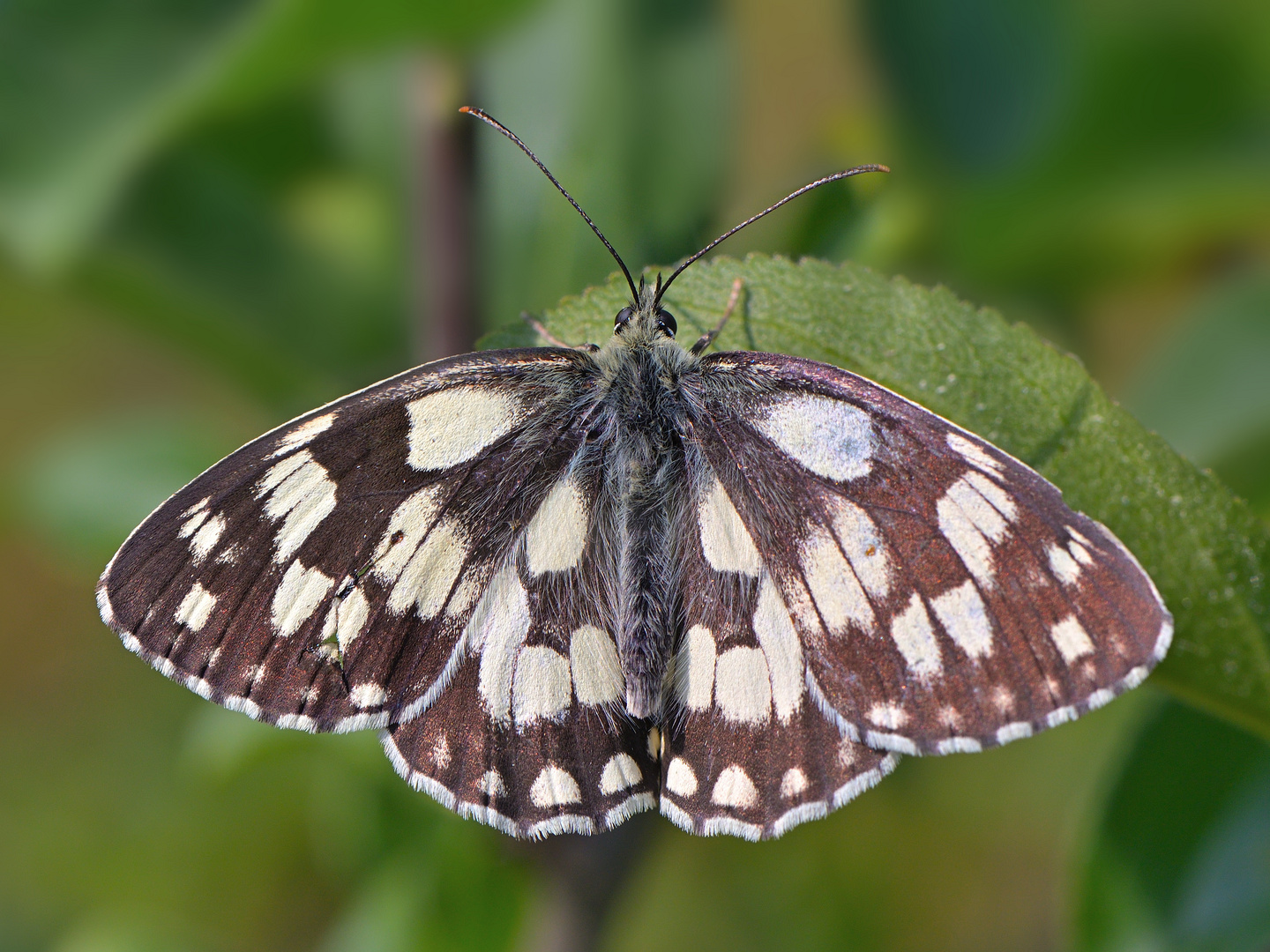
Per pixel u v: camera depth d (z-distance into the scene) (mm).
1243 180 282
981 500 277
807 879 312
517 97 288
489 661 284
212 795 328
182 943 306
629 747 284
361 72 290
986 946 313
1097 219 285
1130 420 276
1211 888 278
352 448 283
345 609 282
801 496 283
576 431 287
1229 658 275
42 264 284
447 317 288
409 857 290
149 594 279
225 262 290
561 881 290
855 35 288
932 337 278
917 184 287
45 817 331
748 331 280
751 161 291
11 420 330
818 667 281
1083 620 275
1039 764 310
